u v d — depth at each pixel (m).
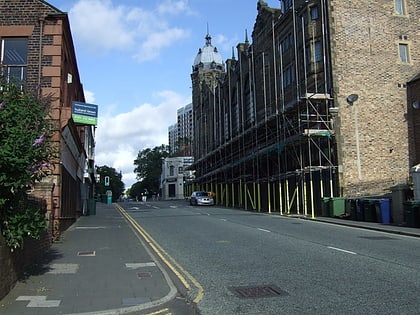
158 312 7.04
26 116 8.41
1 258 7.36
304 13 32.50
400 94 30.56
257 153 35.28
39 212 9.30
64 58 17.42
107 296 7.84
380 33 31.00
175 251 13.38
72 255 12.41
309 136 27.70
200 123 66.81
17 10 16.38
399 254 12.14
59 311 6.86
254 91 41.47
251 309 7.02
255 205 38.06
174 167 109.31
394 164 29.53
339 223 22.50
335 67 29.64
